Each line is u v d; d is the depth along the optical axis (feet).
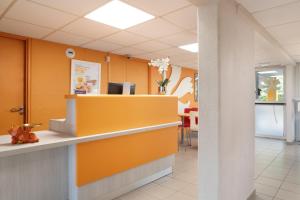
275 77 23.47
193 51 17.19
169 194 9.73
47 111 14.10
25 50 13.26
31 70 13.35
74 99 8.25
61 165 8.38
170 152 12.50
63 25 11.14
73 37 13.34
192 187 10.48
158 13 9.61
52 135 8.36
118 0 8.37
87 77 16.31
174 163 13.20
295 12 8.87
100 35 12.91
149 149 11.16
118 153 9.61
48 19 10.33
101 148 8.92
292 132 21.31
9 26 11.30
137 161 10.47
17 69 13.04
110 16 9.97
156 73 22.34
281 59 18.57
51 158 8.09
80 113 8.25
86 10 9.32
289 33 11.80
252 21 9.41
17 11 9.41
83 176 8.27
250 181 9.40
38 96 13.69
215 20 6.60
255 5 8.20
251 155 9.55
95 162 8.69
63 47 14.93
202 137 6.86
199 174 6.89
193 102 27.66
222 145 6.80
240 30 8.27
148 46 15.64
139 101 10.75
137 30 11.94
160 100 12.01
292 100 21.36
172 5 8.80
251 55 9.48
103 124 9.05
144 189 10.31
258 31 10.28
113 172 9.35
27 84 13.15
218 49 6.57
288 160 15.14
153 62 13.43
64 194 8.46
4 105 12.53
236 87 7.94
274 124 23.30
